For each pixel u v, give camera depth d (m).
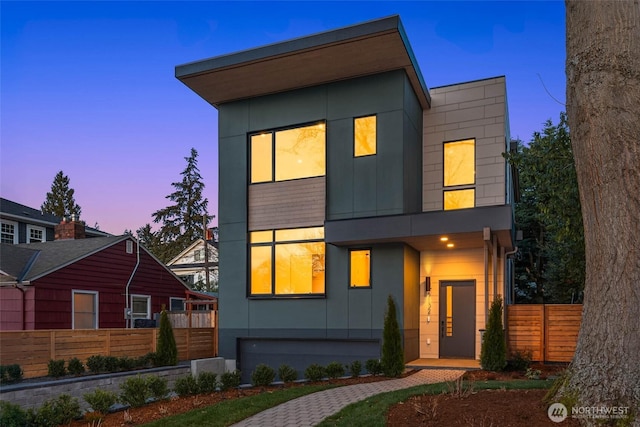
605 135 5.19
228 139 14.72
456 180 13.86
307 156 13.69
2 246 17.38
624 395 4.77
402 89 12.65
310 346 13.21
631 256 4.97
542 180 10.65
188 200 43.94
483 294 13.09
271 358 13.67
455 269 13.46
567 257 13.14
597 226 5.25
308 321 13.10
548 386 7.43
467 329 13.15
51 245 18.86
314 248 13.30
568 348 11.19
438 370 11.25
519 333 11.61
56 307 16.00
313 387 9.45
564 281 18.61
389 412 6.41
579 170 5.54
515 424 5.15
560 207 10.34
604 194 5.19
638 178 5.02
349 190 12.96
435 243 12.53
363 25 11.44
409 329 12.53
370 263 12.59
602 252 5.18
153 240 47.03
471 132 13.84
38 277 15.43
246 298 13.95
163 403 8.65
